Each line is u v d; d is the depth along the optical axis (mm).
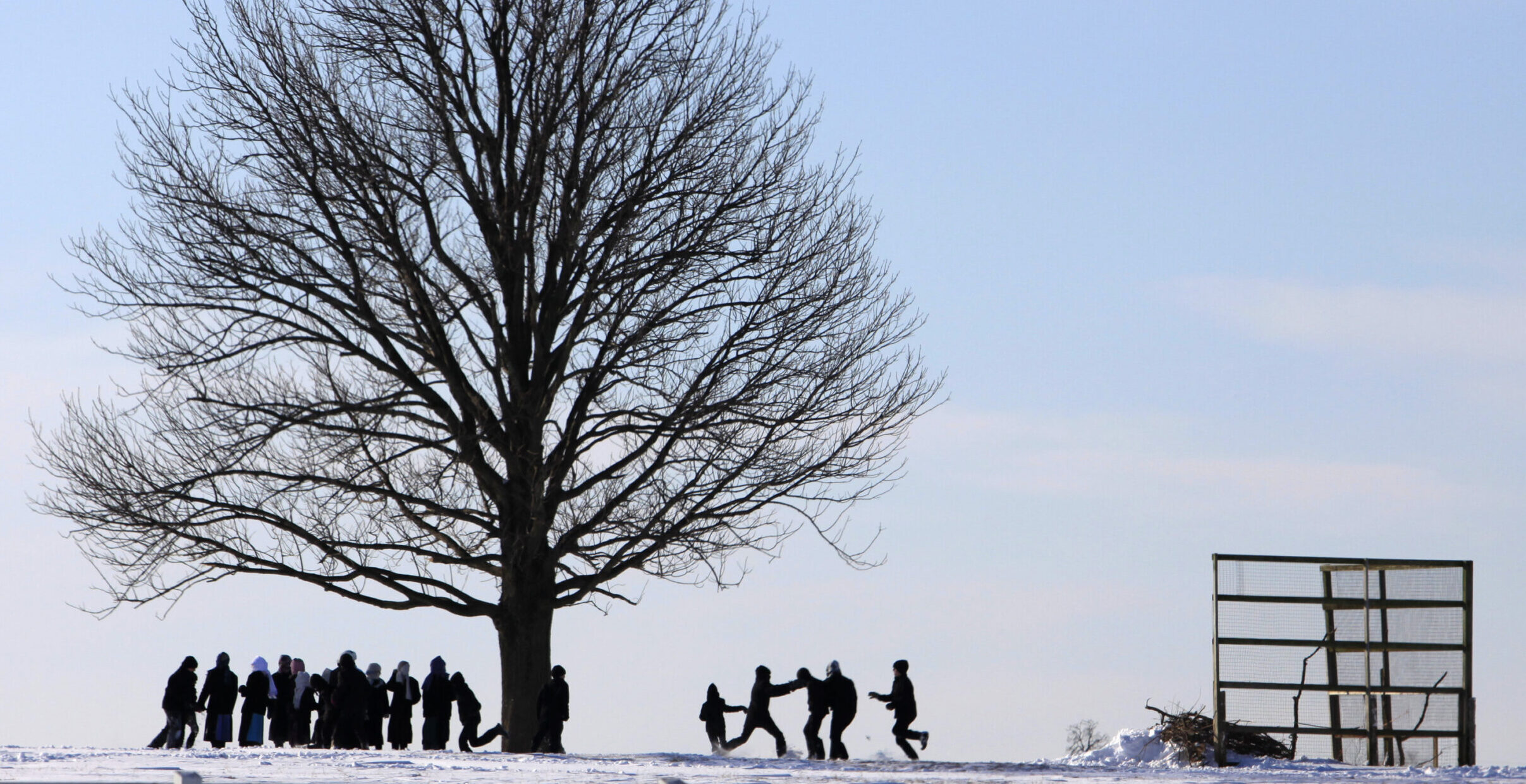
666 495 68125
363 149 67875
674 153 69562
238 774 38469
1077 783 39000
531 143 68438
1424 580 52406
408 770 43406
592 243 69562
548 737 64438
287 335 68375
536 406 68750
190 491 67000
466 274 69188
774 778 41156
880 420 69375
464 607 68312
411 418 67875
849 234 71000
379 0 69938
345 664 64938
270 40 69438
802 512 68750
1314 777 44219
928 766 50375
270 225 68375
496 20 70312
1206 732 54062
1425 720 52031
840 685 62844
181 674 65312
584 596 69750
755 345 68500
